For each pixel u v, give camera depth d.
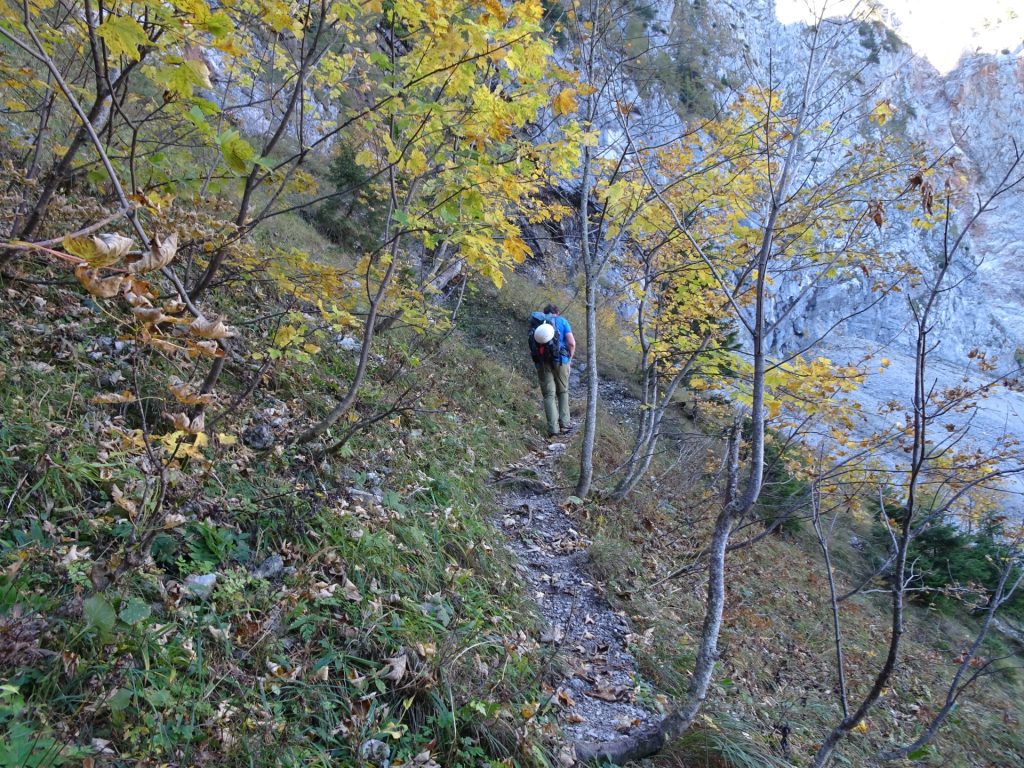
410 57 3.72
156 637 2.45
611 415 10.58
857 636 7.44
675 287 7.47
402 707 2.95
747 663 5.41
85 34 3.29
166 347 1.75
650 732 3.47
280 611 3.04
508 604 4.40
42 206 3.63
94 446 3.29
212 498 3.38
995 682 8.19
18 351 3.62
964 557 9.72
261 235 7.46
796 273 6.78
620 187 6.05
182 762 2.13
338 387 5.69
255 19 3.70
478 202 3.51
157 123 4.54
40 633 2.20
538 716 3.31
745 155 5.79
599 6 6.38
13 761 1.72
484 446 6.99
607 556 5.54
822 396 5.12
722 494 8.31
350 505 4.17
